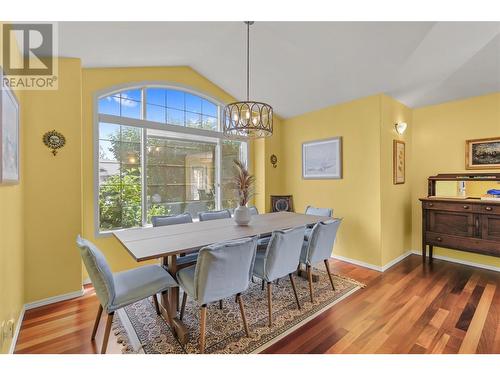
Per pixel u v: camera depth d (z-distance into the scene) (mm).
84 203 2957
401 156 3754
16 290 2037
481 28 2221
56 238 2523
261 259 2371
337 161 3857
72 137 2594
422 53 2566
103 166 3158
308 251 2539
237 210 2752
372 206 3441
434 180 3654
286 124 4734
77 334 2002
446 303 2453
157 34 2486
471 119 3482
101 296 1696
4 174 1595
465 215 3219
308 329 2061
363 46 2582
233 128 2467
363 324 2119
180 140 3850
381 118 3375
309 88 3621
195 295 1780
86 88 2979
